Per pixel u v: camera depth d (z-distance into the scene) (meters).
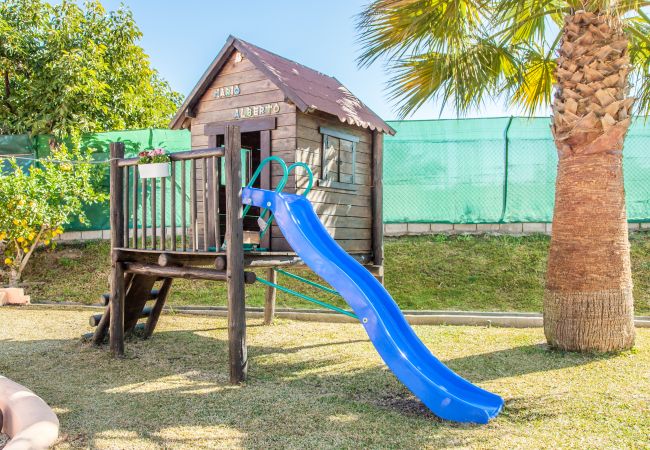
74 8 15.28
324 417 4.05
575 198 5.88
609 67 5.65
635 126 10.16
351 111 7.00
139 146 11.77
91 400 4.46
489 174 10.71
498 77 7.23
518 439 3.60
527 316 7.74
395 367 4.25
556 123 6.00
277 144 6.21
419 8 6.33
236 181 5.09
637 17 7.03
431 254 10.41
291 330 7.50
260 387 4.86
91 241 12.09
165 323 7.92
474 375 5.12
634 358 5.60
